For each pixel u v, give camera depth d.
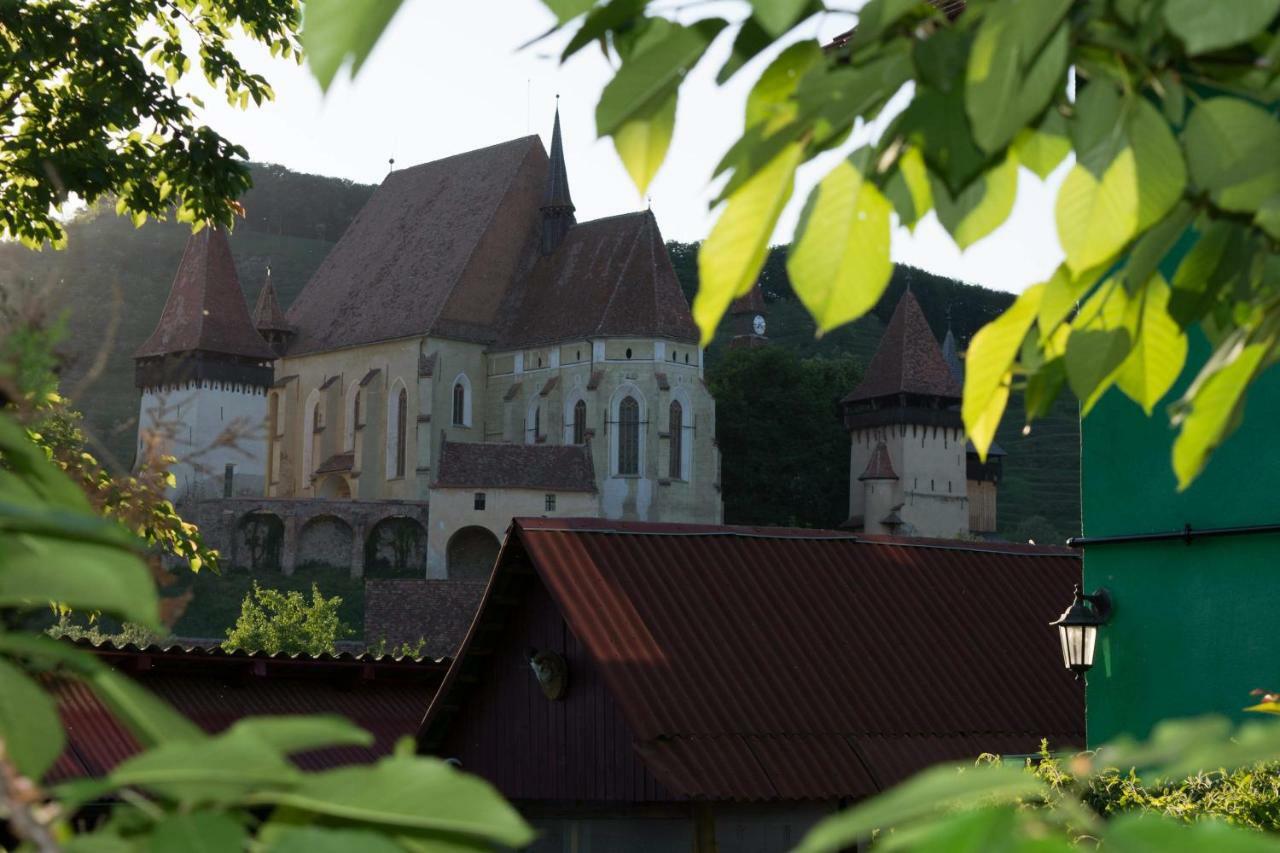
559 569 18.09
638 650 17.47
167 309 117.12
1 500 1.47
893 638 19.38
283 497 115.50
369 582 86.62
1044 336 2.54
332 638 80.62
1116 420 12.81
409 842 1.35
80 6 18.95
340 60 1.60
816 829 1.31
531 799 18.78
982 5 1.99
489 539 105.94
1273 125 2.13
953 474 121.44
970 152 2.09
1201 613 12.17
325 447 113.88
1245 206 2.23
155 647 20.83
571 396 107.00
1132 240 2.28
